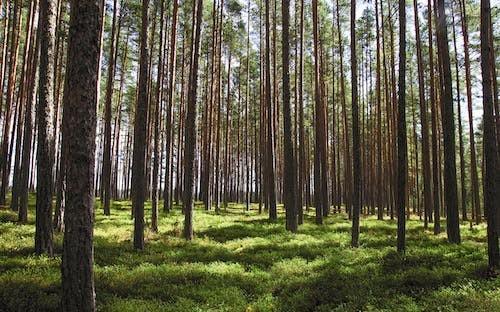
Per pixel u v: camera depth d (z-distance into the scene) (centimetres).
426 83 3578
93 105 713
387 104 3303
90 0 714
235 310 838
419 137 4809
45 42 1245
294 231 2016
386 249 1543
